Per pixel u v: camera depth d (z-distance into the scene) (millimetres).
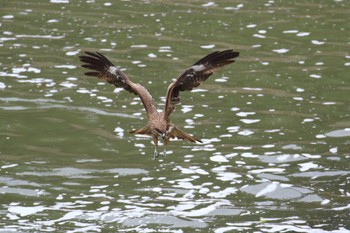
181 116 18141
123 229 13828
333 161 16141
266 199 14797
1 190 15094
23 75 20234
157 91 19094
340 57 21344
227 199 14789
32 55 21391
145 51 21594
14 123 17891
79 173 15812
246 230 13680
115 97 19312
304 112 18328
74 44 22125
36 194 14992
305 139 17078
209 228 13773
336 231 13477
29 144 17047
